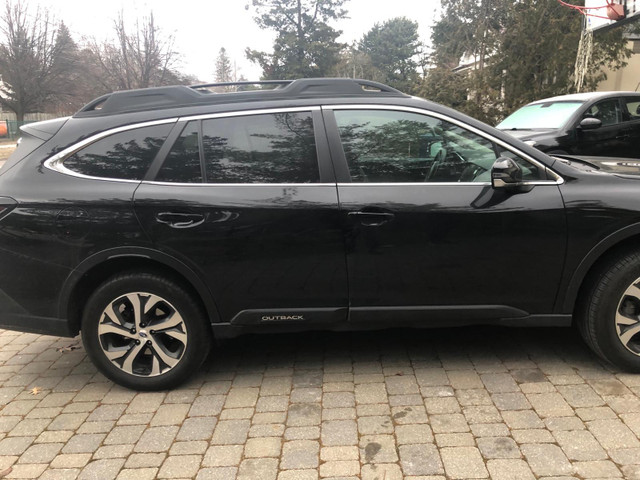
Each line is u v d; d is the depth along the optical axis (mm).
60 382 3281
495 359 3275
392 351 3471
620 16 8586
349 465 2336
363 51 66250
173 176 2930
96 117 3074
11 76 39062
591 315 2934
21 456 2512
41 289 2955
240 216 2854
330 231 2865
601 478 2168
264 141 2971
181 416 2807
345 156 2949
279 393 3002
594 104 7438
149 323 3021
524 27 16078
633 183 2902
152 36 34656
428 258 2887
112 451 2521
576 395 2801
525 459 2312
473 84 16969
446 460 2334
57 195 2893
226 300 2955
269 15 42188
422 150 2971
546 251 2869
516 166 2760
